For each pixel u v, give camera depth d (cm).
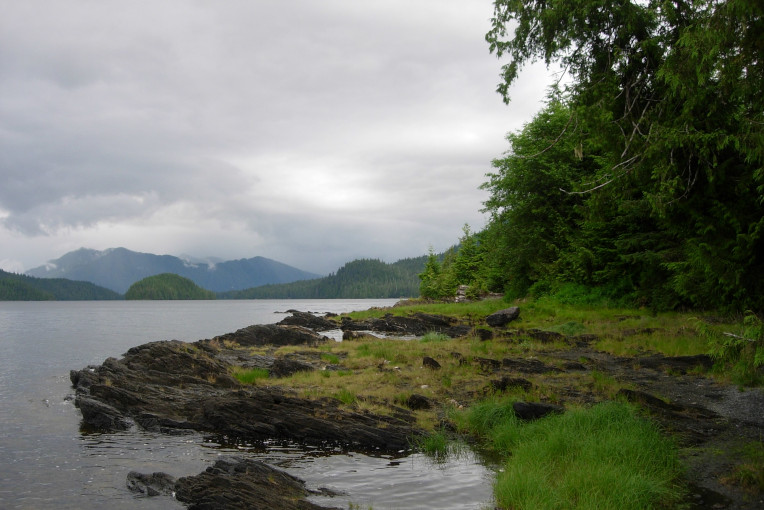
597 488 766
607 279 3247
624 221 3038
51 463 1048
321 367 1886
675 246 2688
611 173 1348
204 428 1290
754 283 1357
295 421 1206
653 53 1253
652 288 2878
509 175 3838
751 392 1313
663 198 1143
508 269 4150
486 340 2386
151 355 1844
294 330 3086
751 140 945
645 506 730
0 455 1100
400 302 6612
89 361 2848
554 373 1617
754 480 786
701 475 841
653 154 1162
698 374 1546
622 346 2003
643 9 1238
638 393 1291
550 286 3656
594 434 993
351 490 852
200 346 2220
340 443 1141
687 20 1184
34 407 1576
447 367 1761
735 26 886
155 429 1302
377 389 1483
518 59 1427
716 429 1070
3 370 2456
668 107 1188
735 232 1234
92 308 17300
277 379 1744
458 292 5947
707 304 2481
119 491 891
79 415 1466
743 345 873
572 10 1252
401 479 902
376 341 2684
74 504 838
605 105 1286
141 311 13838
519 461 907
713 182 1191
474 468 952
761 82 925
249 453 1088
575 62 1390
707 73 974
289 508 761
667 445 939
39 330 5734
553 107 3659
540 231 3722
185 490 852
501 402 1292
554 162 3631
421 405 1328
